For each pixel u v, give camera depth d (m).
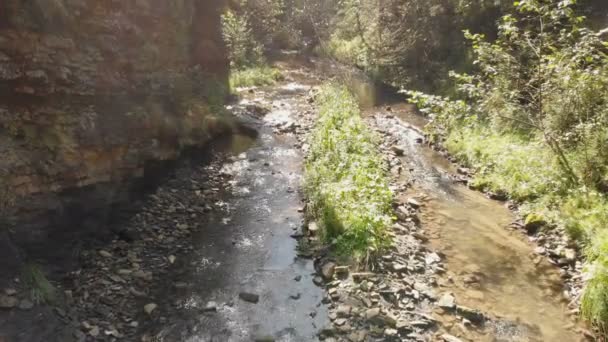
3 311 4.34
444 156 10.50
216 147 10.23
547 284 5.70
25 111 5.93
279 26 30.22
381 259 5.95
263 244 6.49
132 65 8.52
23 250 5.22
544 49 9.11
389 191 7.23
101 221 6.54
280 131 11.67
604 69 7.54
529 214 7.27
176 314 4.93
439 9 17.27
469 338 4.68
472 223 7.29
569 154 7.83
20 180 5.61
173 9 10.66
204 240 6.53
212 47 13.86
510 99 8.82
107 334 4.48
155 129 8.61
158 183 8.10
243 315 4.97
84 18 7.17
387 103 15.53
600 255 5.33
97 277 5.36
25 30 5.87
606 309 4.80
